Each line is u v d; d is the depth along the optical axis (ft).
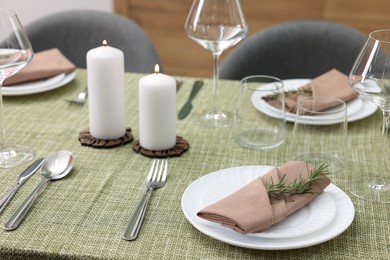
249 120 4.28
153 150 3.99
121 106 4.12
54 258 2.96
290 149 3.84
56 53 5.44
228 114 4.70
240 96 4.21
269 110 4.45
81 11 6.73
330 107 3.79
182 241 3.05
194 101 4.95
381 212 3.36
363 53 3.43
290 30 6.36
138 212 3.27
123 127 4.18
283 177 3.28
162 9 10.27
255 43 6.37
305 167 3.44
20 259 2.99
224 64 6.40
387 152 4.09
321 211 3.16
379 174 3.69
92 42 6.68
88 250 2.97
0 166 3.80
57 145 4.13
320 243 3.03
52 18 6.71
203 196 3.29
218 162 3.92
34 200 3.40
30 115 4.61
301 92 4.69
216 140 4.24
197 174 3.76
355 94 4.67
